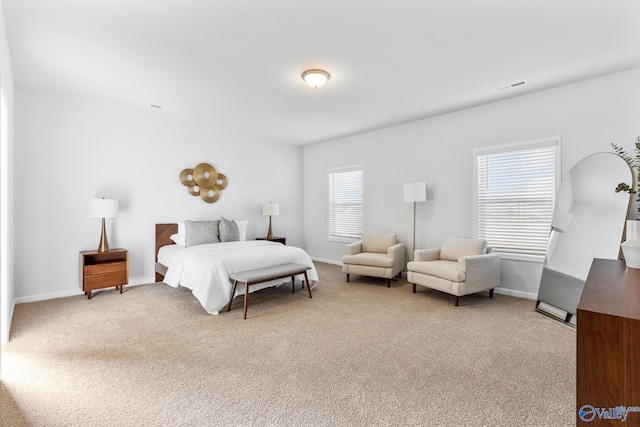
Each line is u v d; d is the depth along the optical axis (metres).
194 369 2.20
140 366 2.24
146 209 4.72
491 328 2.94
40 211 3.83
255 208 6.13
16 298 3.68
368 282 4.81
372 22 2.40
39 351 2.46
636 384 0.79
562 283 3.27
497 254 3.96
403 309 3.50
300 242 6.95
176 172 5.04
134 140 4.59
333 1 2.16
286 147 6.66
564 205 3.52
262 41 2.68
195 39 2.64
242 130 5.68
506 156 4.09
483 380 2.06
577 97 3.53
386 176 5.42
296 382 2.04
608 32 2.53
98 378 2.08
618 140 3.28
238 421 1.66
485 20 2.38
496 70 3.23
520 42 2.69
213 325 3.02
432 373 2.15
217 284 3.39
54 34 2.56
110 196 4.38
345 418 1.69
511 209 4.05
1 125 2.58
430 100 4.10
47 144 3.87
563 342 2.64
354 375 2.12
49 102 3.87
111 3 2.17
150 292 4.20
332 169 6.37
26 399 1.84
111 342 2.64
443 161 4.68
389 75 3.34
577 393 0.87
